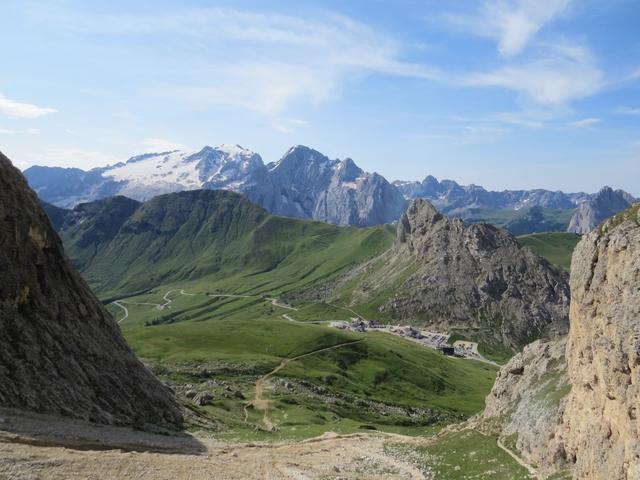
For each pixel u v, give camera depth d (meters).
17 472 42.97
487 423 82.00
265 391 150.50
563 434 58.16
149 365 165.12
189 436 82.00
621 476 44.78
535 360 82.31
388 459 78.19
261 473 61.66
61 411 68.25
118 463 51.69
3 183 85.31
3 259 78.19
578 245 58.03
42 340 75.56
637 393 43.28
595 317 52.62
